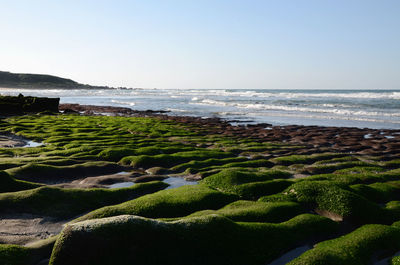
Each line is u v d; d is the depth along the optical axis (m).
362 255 7.69
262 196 11.58
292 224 8.95
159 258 6.67
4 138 25.03
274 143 25.42
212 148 23.44
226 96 118.94
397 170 16.77
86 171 15.16
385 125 38.62
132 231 6.69
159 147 22.28
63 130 29.22
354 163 18.06
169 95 145.38
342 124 40.19
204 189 11.73
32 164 14.30
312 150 22.36
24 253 7.16
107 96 138.38
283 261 7.59
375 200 11.77
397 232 8.77
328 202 10.44
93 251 6.30
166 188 13.09
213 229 7.54
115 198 11.59
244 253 7.41
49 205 10.28
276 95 117.81
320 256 7.18
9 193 10.62
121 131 30.31
